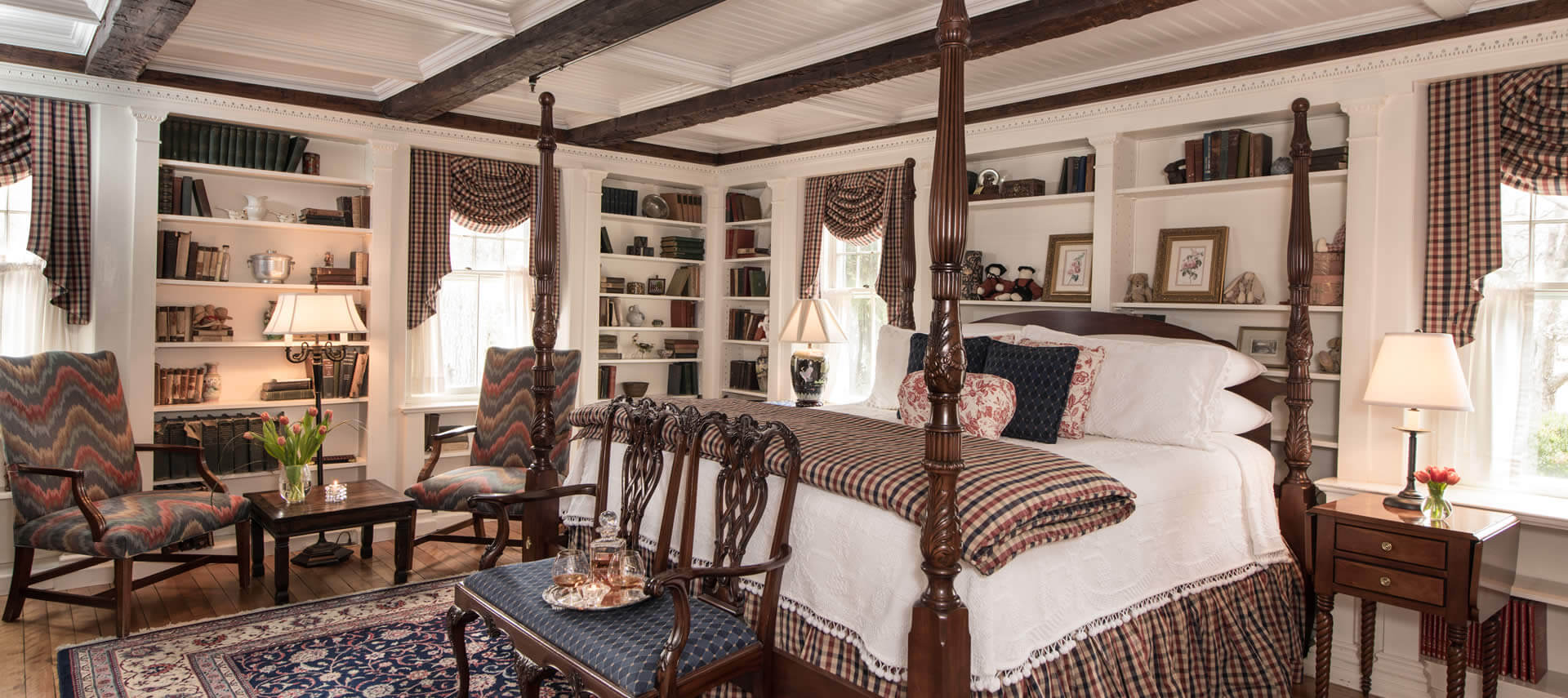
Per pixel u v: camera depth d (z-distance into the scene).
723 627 2.54
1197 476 3.18
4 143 4.23
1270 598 3.36
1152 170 4.60
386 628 3.90
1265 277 4.20
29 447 3.82
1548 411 3.46
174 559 4.15
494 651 3.66
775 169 6.34
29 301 4.48
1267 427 3.82
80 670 3.38
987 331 4.46
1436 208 3.54
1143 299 4.48
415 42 4.20
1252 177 4.04
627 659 2.34
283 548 4.13
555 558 3.13
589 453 3.82
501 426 5.15
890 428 3.31
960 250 2.18
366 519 4.33
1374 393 3.22
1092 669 2.57
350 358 5.36
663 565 2.91
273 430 4.36
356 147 5.48
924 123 5.35
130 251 4.55
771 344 6.38
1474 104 3.45
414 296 5.54
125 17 3.48
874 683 2.46
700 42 4.07
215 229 5.04
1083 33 3.80
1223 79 4.02
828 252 6.33
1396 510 3.14
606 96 5.23
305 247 5.35
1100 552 2.70
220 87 4.73
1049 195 4.82
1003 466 2.58
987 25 3.42
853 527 2.57
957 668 2.19
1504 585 3.06
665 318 6.96
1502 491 3.52
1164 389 3.55
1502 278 3.56
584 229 6.18
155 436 4.78
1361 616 3.45
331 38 4.14
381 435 5.37
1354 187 3.67
